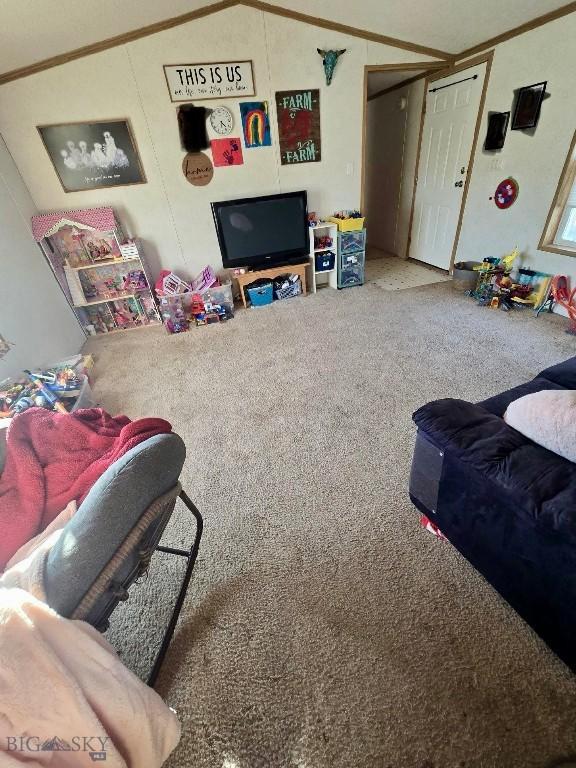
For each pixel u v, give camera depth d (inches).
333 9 102.6
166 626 44.4
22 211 105.8
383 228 194.7
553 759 32.1
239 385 91.4
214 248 137.7
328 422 75.9
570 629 33.5
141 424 40.4
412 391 82.8
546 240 111.2
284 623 43.4
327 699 36.9
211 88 111.5
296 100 120.1
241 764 33.5
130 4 85.7
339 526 54.5
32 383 76.7
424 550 50.3
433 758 32.8
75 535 26.6
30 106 101.7
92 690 24.1
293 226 132.0
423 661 39.1
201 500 60.5
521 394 53.9
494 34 107.9
